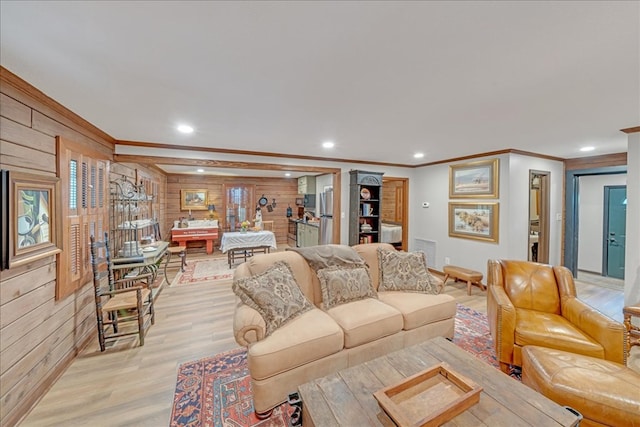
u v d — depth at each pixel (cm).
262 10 112
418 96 202
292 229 838
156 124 273
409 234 573
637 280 283
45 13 111
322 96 202
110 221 327
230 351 251
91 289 272
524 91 192
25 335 178
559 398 152
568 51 142
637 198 282
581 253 541
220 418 175
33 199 182
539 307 252
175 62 154
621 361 186
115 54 145
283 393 180
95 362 232
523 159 421
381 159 501
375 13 113
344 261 274
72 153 233
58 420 172
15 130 171
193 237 677
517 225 419
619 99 206
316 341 190
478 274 408
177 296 394
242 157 420
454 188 489
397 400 129
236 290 210
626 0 104
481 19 117
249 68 161
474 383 134
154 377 213
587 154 441
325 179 686
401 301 254
